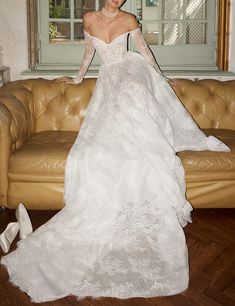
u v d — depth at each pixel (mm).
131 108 2307
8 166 2416
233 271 1938
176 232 2027
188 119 2623
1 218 2514
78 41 3494
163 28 3523
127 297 1731
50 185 2418
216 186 2471
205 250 2133
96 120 2473
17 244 2061
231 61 3410
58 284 1785
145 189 2133
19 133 2521
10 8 3229
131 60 2602
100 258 1940
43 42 3461
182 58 3523
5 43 3291
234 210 2668
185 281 1812
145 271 1860
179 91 3008
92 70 3342
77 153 2256
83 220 2053
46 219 2541
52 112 2979
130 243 2023
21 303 1703
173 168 2217
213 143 2496
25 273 1844
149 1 3465
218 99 3020
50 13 3453
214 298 1739
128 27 2533
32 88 2998
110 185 2104
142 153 2189
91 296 1739
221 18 3344
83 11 3461
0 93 2713
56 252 1942
